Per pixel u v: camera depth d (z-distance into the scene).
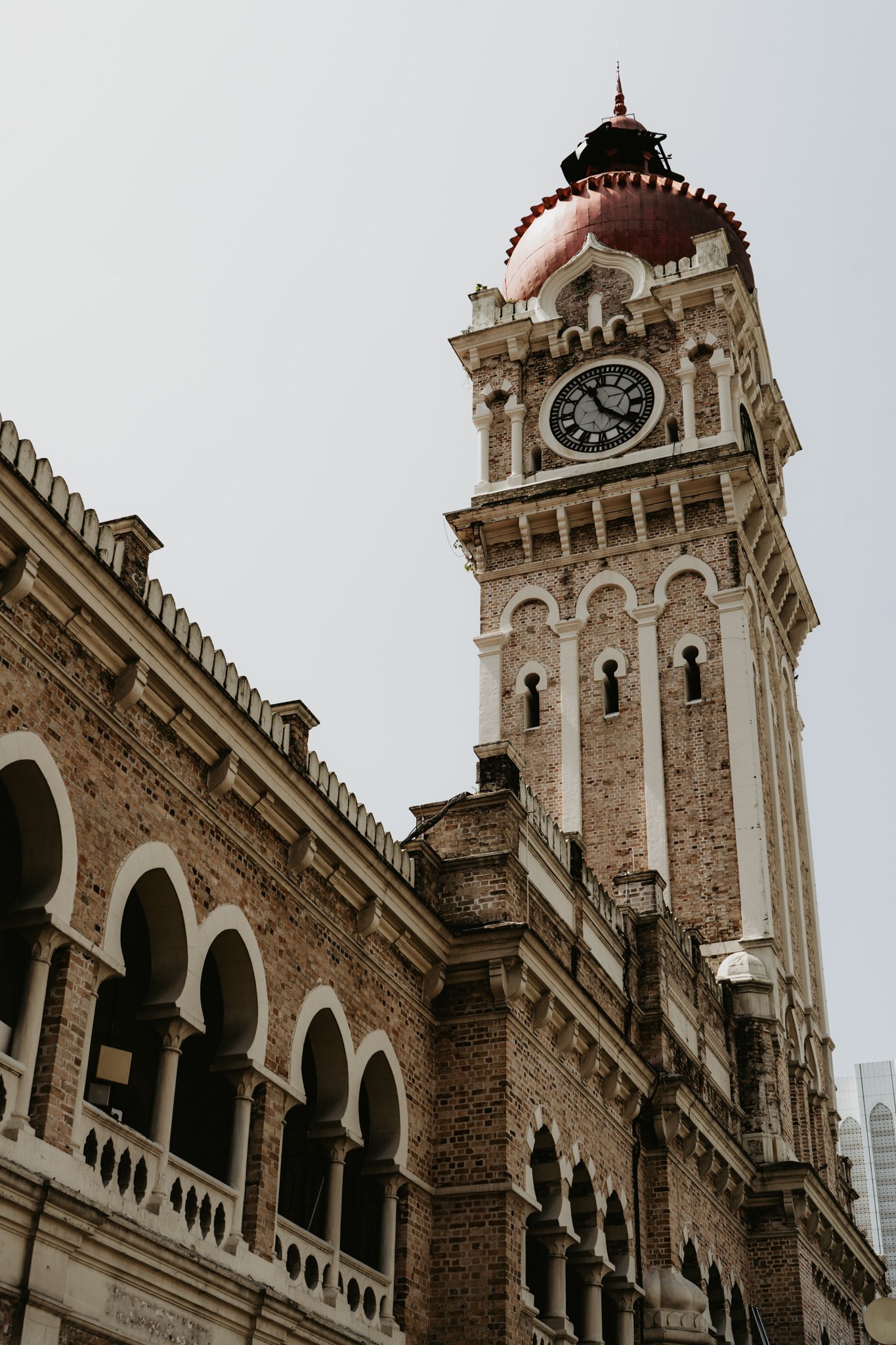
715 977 40.16
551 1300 26.48
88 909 18.05
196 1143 22.44
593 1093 29.53
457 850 27.81
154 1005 19.22
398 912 25.00
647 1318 29.78
